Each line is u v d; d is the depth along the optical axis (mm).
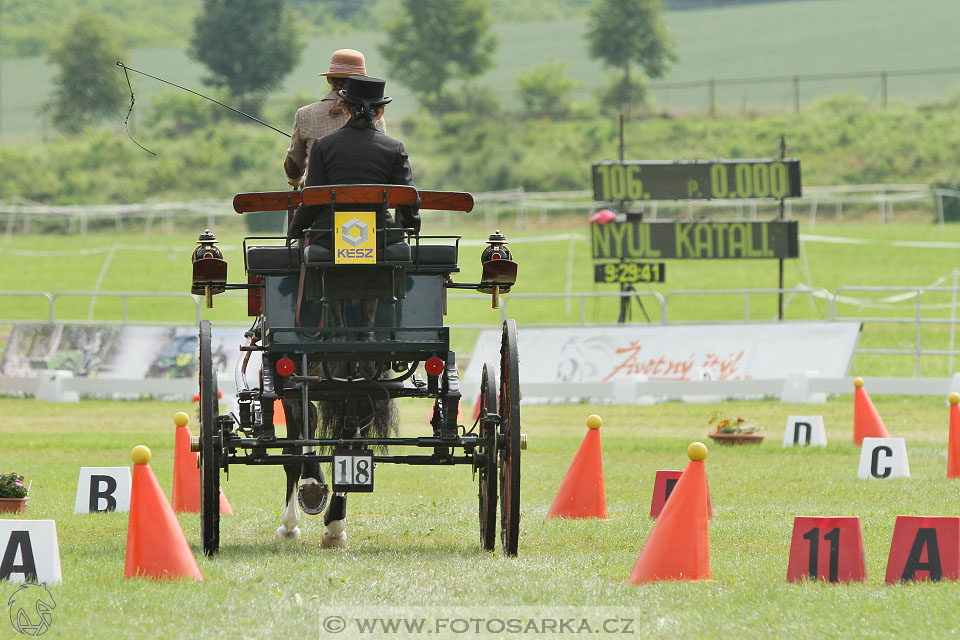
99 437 71688
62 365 97688
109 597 27047
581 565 32219
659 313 170750
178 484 44812
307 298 31672
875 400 90812
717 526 39344
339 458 31984
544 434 74688
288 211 34469
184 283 197875
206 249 32656
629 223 107188
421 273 32875
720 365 92875
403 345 32156
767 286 187500
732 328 93938
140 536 29453
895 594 27719
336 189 31141
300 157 38094
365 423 34562
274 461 32688
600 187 108562
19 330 99688
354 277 31469
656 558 29781
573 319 168375
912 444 66062
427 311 32812
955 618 25391
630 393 91812
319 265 31156
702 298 181500
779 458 61375
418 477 56188
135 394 94625
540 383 93125
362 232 31219
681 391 91125
